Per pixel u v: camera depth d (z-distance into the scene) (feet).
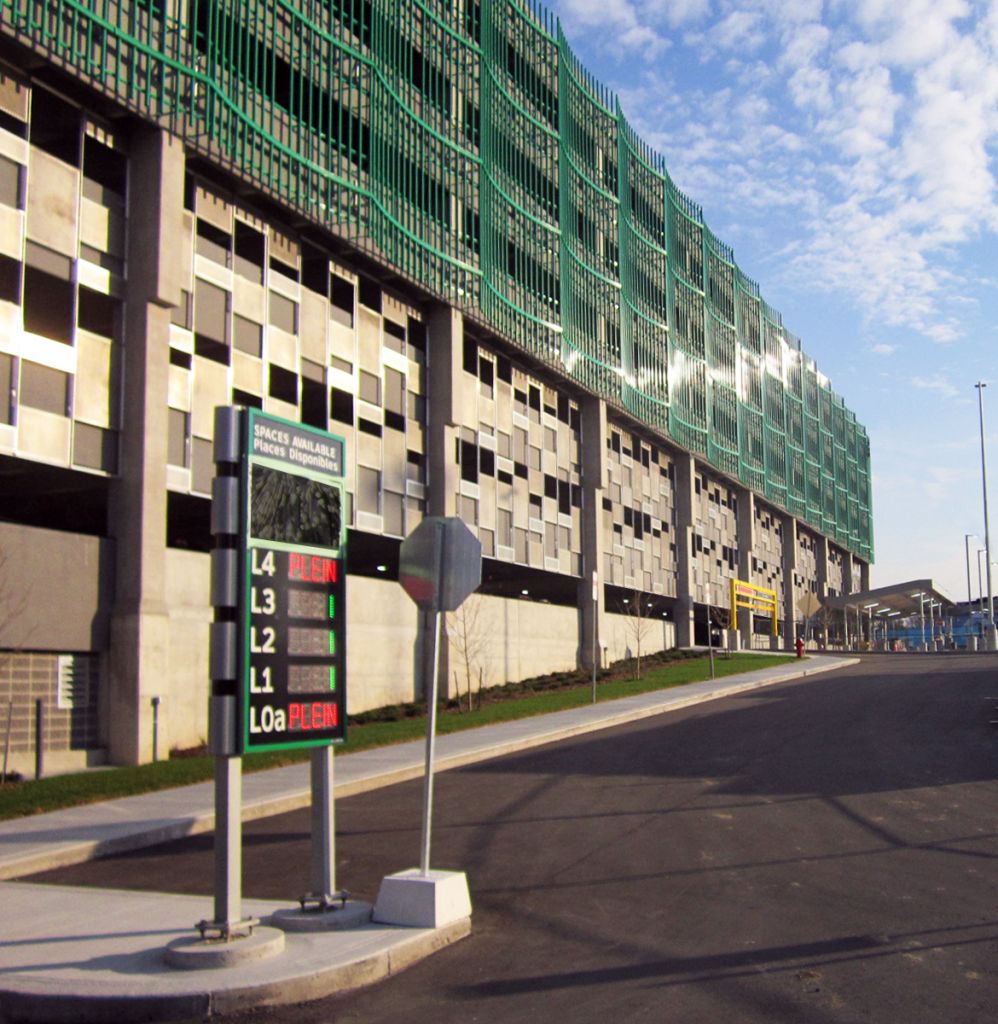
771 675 141.08
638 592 157.07
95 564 69.31
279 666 27.07
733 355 219.20
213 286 80.79
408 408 107.65
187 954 24.44
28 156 66.33
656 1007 22.57
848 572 320.50
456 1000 23.40
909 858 37.52
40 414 66.18
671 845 40.37
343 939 26.66
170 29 74.54
